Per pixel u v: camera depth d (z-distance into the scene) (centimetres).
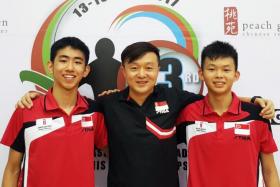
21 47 145
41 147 118
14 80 144
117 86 146
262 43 145
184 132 128
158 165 117
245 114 121
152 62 118
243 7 145
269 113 120
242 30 146
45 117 120
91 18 145
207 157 120
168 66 146
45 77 145
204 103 124
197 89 146
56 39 145
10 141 123
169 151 121
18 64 145
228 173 117
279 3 145
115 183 118
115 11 146
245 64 146
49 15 145
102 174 144
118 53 146
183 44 146
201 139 121
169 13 146
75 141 120
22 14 145
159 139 119
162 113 123
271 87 146
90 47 145
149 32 146
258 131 121
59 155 118
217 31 146
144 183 115
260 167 128
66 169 118
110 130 123
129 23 146
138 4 146
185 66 146
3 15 144
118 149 120
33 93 129
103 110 127
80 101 125
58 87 122
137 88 119
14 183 124
